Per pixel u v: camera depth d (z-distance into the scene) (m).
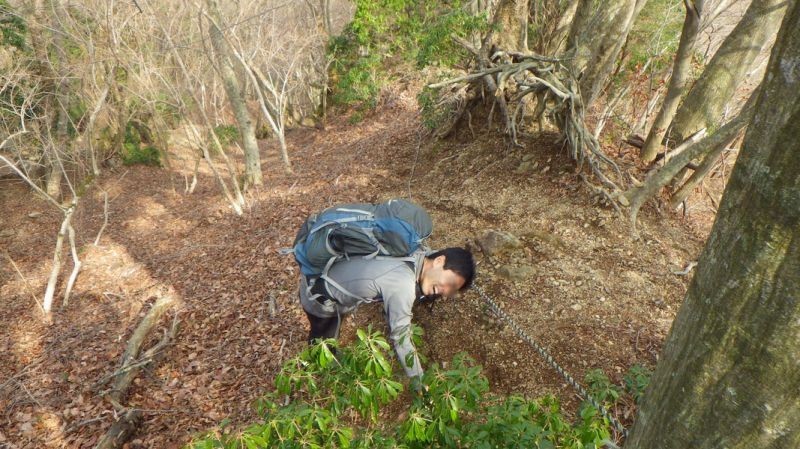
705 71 5.18
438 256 2.30
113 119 15.46
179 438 3.94
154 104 12.20
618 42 5.71
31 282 8.28
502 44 7.93
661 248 4.57
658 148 5.60
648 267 4.31
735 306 0.82
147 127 17.39
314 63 18.97
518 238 4.86
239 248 7.51
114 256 8.91
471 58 8.86
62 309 6.94
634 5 5.58
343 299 2.34
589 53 6.82
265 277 6.14
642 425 1.14
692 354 0.93
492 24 7.88
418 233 2.32
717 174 5.66
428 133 9.58
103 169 15.31
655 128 5.54
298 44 17.45
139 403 4.44
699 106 5.20
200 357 4.89
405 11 11.67
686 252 4.60
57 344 5.92
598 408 2.21
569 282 4.12
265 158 16.62
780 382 0.77
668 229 4.92
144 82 11.33
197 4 10.78
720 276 0.86
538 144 6.57
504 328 3.68
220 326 5.32
